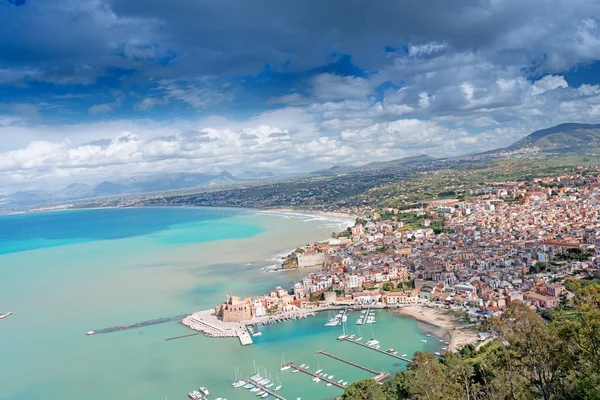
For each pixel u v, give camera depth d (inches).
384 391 7721.5
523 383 5605.3
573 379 5167.3
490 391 6259.8
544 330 5315.0
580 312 4842.5
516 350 5634.8
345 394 7775.6
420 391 6505.9
